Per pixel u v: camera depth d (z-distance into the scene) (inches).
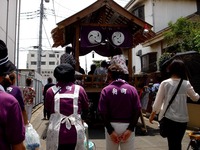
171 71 165.0
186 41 494.9
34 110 625.9
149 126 385.4
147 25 368.5
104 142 279.1
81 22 381.1
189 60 289.3
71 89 138.2
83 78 340.8
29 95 371.2
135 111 141.9
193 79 348.2
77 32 367.9
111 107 141.9
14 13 557.6
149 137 309.4
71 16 348.2
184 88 160.6
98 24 373.1
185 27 528.1
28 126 170.4
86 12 352.2
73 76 143.0
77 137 130.8
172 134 159.0
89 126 369.1
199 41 436.1
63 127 130.5
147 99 360.2
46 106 139.9
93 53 484.7
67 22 347.6
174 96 158.7
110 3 356.5
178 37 538.9
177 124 157.5
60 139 129.0
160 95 161.5
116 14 374.3
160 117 163.6
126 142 141.7
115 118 141.3
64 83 140.3
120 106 140.9
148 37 398.0
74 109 133.7
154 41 689.6
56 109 133.5
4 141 68.7
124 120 141.3
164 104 161.8
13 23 545.6
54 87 139.7
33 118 498.6
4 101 68.8
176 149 159.2
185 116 159.6
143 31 375.9
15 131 69.0
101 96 143.9
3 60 75.2
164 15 762.8
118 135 140.5
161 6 764.0
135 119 140.9
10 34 509.7
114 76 148.6
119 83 145.4
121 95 141.5
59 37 411.8
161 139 298.4
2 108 67.9
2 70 75.5
